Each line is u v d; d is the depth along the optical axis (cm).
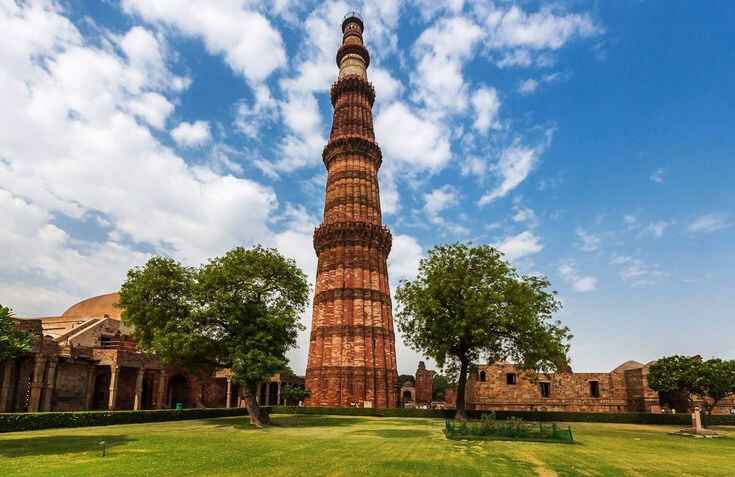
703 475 2044
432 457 2309
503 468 2052
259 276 4375
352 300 6569
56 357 5006
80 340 6225
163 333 4172
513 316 4291
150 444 2700
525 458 2361
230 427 4009
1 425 3422
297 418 5347
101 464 2002
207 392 7525
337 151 7544
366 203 7256
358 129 7800
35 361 4734
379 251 6981
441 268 4600
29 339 2591
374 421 4866
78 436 3142
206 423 4459
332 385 6253
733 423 5822
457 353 4638
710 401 6588
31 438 3002
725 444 3366
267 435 3322
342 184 7331
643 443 3272
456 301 4491
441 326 4438
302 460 2155
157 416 4709
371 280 6719
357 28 8825
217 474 1798
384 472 1889
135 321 4503
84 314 9112
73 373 5438
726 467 2280
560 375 6862
